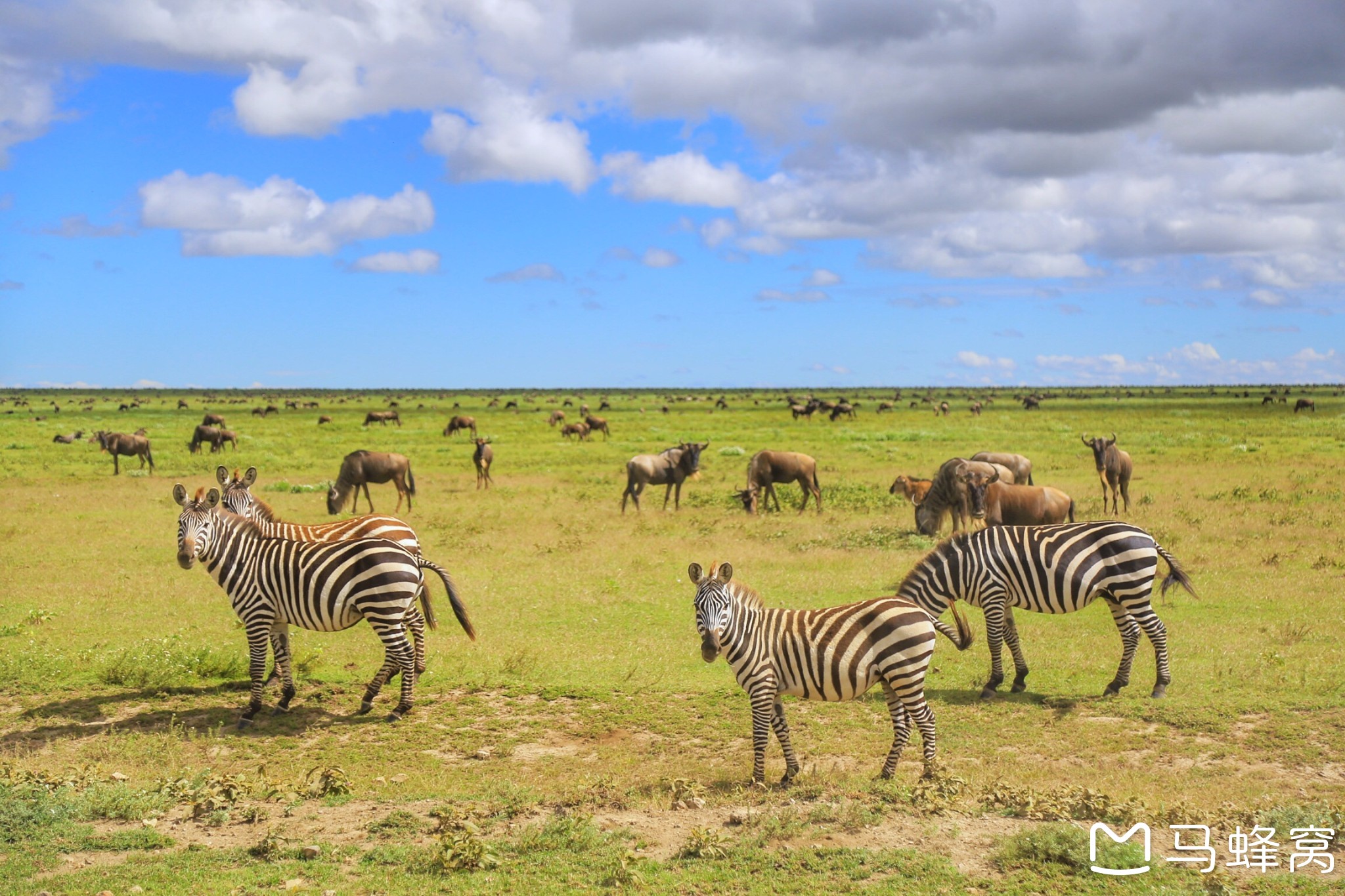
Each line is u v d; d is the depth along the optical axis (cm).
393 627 988
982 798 707
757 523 2253
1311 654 1142
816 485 2528
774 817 671
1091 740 905
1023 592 1030
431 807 724
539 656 1192
